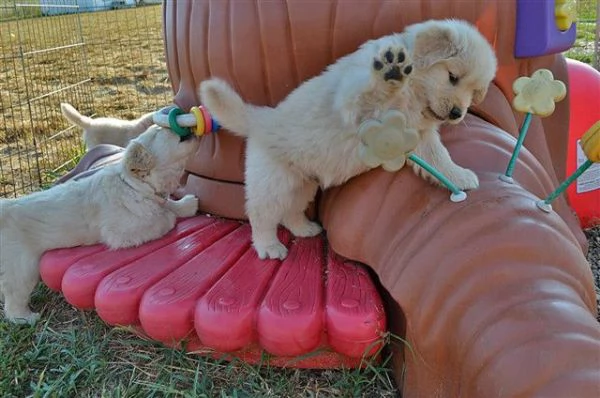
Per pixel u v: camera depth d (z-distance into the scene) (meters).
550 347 0.58
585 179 1.15
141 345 0.90
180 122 1.01
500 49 0.94
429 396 0.70
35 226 1.00
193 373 0.84
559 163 1.12
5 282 0.99
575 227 1.07
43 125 2.24
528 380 0.58
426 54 0.71
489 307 0.64
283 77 0.90
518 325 0.61
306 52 0.87
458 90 0.71
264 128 0.83
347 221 0.80
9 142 2.07
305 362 0.83
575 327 0.60
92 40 4.33
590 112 1.12
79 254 0.98
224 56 0.93
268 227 0.89
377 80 0.67
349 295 0.78
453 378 0.66
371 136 0.63
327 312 0.75
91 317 1.00
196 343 0.85
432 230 0.71
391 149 0.63
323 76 0.79
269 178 0.84
